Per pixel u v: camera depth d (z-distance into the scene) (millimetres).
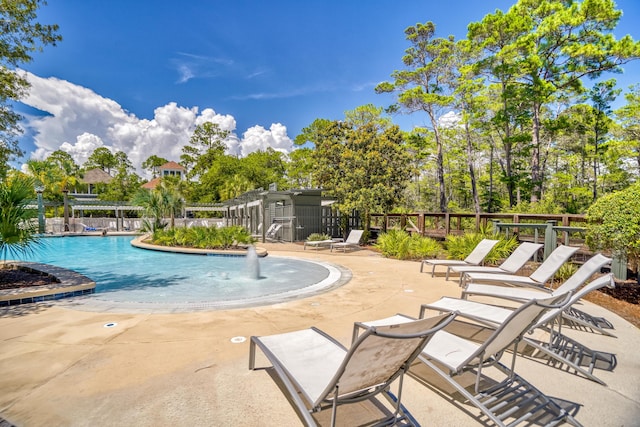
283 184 40844
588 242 5715
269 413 2230
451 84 23062
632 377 2760
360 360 1731
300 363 2291
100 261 10727
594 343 3473
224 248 12836
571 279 4129
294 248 13312
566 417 2148
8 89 7750
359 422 2139
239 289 6500
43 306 4785
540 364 3016
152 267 9438
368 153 14016
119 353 3133
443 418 2213
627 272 6250
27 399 2350
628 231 4836
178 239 13969
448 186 32719
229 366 2883
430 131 27000
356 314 4465
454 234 11344
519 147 26375
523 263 6047
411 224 12828
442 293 5734
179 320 4145
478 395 2350
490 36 20062
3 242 6176
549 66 19578
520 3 19141
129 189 40625
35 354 3100
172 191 18000
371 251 12266
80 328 3818
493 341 2223
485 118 23734
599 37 17953
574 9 17578
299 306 4852
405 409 2207
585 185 26672
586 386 2625
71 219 26234
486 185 30297
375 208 13398
